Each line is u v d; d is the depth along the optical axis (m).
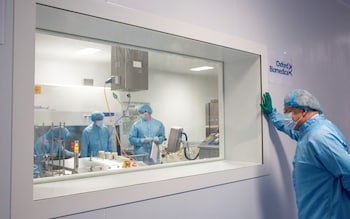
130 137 3.28
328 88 2.36
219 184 1.44
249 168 1.61
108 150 3.13
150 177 1.26
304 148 1.40
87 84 4.16
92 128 3.02
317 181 1.35
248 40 1.64
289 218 1.86
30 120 0.86
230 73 1.86
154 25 1.19
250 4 1.69
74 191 0.98
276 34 1.86
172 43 1.42
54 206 0.89
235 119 1.83
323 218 1.33
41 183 1.11
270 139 1.76
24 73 0.86
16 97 0.84
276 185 1.78
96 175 1.28
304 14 2.14
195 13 1.38
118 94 3.34
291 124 1.58
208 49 1.55
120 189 1.05
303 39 2.11
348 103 2.62
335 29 2.52
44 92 2.75
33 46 0.88
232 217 1.50
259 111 1.71
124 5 1.12
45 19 1.05
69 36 1.24
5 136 0.82
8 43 0.84
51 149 1.54
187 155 2.83
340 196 1.29
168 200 1.21
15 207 0.83
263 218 1.68
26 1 0.86
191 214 1.30
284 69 1.90
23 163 0.85
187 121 5.63
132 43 1.41
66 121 2.87
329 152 1.25
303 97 1.45
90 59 4.18
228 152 1.86
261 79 1.71
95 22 1.09
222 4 1.52
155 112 5.12
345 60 2.63
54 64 3.96
